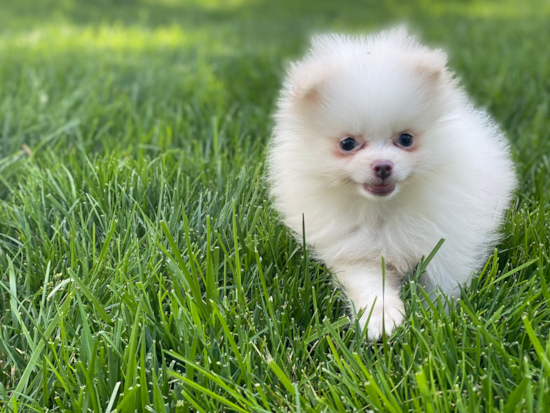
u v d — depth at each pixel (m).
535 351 0.45
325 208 0.53
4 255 0.57
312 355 0.48
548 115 0.87
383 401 0.41
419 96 0.49
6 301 0.53
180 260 0.50
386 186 0.49
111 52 1.35
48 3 2.46
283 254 0.56
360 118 0.49
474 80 1.04
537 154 0.72
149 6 2.68
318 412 0.42
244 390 0.43
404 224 0.52
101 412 0.43
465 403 0.41
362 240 0.53
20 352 0.47
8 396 0.45
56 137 0.80
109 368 0.45
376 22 2.15
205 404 0.43
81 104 0.93
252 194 0.62
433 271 0.52
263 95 1.01
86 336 0.46
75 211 0.61
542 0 2.49
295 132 0.52
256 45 1.53
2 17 2.10
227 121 0.85
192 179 0.67
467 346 0.46
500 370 0.43
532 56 1.18
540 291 0.48
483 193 0.54
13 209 0.62
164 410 0.43
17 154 0.73
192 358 0.45
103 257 0.52
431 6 2.56
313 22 2.20
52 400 0.45
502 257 0.56
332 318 0.50
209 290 0.50
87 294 0.48
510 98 0.93
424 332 0.47
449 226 0.52
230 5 2.82
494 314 0.47
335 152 0.50
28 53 1.29
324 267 0.55
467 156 0.52
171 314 0.48
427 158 0.50
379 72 0.49
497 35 1.53
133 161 0.68
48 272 0.52
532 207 0.62
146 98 0.97
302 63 0.55
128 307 0.48
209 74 1.10
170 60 1.29
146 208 0.61
